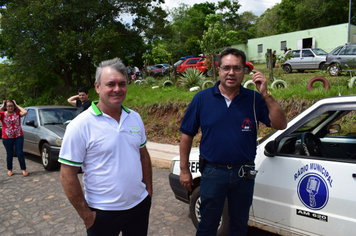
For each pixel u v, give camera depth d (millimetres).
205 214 2512
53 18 19625
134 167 1998
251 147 2424
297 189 2602
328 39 26906
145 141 2275
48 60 20859
